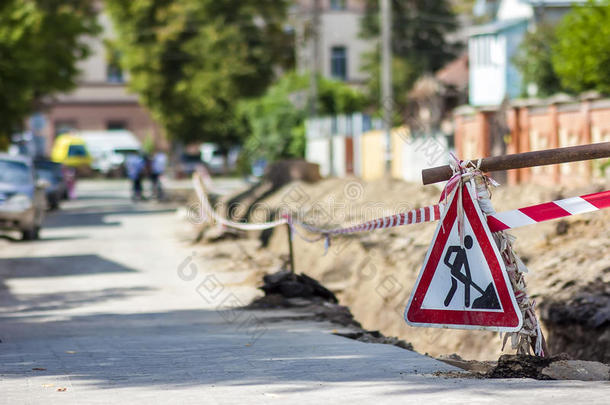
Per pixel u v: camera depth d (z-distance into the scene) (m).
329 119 64.25
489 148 36.25
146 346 11.95
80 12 83.81
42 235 34.72
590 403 6.93
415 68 93.50
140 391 7.89
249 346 11.61
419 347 17.06
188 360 10.10
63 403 7.37
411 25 97.12
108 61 89.06
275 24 83.88
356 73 104.69
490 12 89.69
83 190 72.69
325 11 103.94
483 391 7.50
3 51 45.53
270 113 68.69
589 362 8.65
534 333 8.87
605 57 33.03
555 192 21.05
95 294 19.77
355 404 7.07
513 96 66.12
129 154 93.88
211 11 82.50
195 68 83.25
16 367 9.79
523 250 18.25
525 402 7.00
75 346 12.13
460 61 88.94
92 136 96.56
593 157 8.69
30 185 32.72
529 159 8.73
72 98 104.88
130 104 106.19
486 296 8.61
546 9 64.88
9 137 50.28
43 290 20.55
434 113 84.75
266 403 7.20
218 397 7.50
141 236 33.31
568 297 14.93
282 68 85.00
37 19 48.59
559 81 55.00
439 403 7.02
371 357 10.03
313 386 7.94
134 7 84.75
